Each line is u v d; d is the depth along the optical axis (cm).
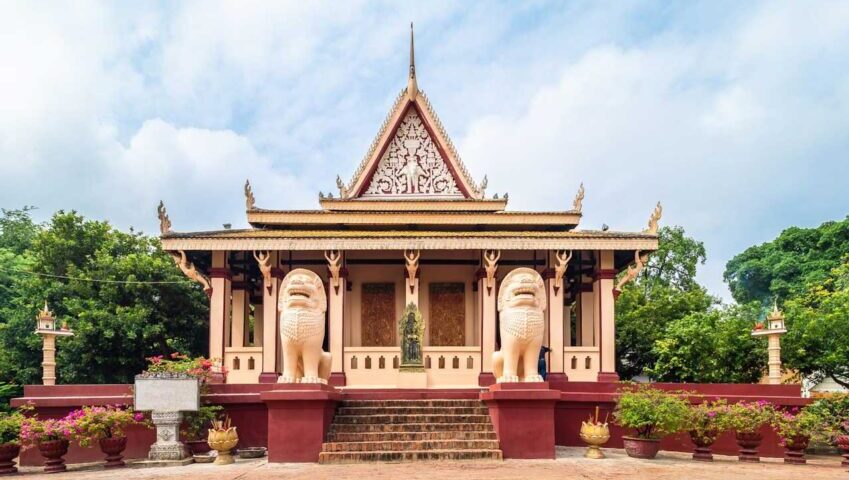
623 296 3294
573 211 2450
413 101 2600
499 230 2484
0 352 3066
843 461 1498
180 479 1245
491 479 1180
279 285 2230
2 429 1456
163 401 1541
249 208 2380
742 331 2298
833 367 2211
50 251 3231
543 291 1600
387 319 2458
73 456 1666
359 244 2119
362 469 1315
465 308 2464
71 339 2925
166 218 2136
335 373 2120
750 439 1550
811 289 3041
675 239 4275
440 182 2589
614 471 1291
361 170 2564
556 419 1816
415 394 1778
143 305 3083
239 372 2131
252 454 1593
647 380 3256
